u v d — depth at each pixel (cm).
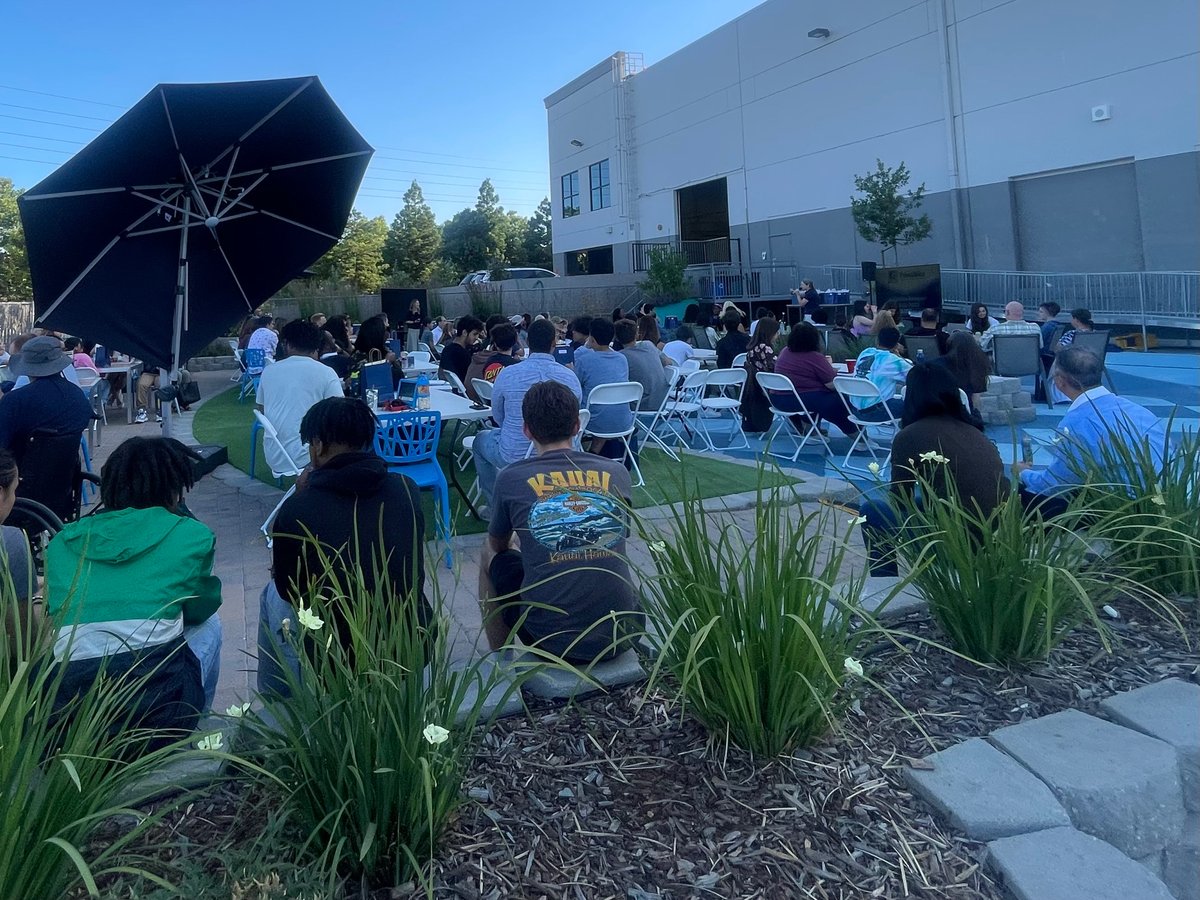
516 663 224
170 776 225
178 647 238
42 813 164
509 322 781
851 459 785
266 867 179
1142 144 1730
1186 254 1688
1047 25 1859
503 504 292
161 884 171
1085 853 205
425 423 511
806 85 2473
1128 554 335
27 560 257
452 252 6291
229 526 592
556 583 278
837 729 237
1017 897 197
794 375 759
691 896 196
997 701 274
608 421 643
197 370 1923
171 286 668
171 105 544
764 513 262
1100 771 233
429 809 174
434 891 195
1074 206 1880
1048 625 246
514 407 529
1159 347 1672
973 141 2050
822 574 250
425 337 1642
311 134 622
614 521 285
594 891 197
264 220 701
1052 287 1889
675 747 250
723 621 233
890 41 2212
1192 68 1638
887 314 895
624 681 283
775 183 2631
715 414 1109
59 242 577
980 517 306
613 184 3312
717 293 2686
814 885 200
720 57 2775
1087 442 381
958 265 2105
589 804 226
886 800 228
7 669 176
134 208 615
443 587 457
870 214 2078
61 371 495
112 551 240
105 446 934
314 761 201
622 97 3228
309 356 559
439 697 212
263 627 242
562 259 3741
